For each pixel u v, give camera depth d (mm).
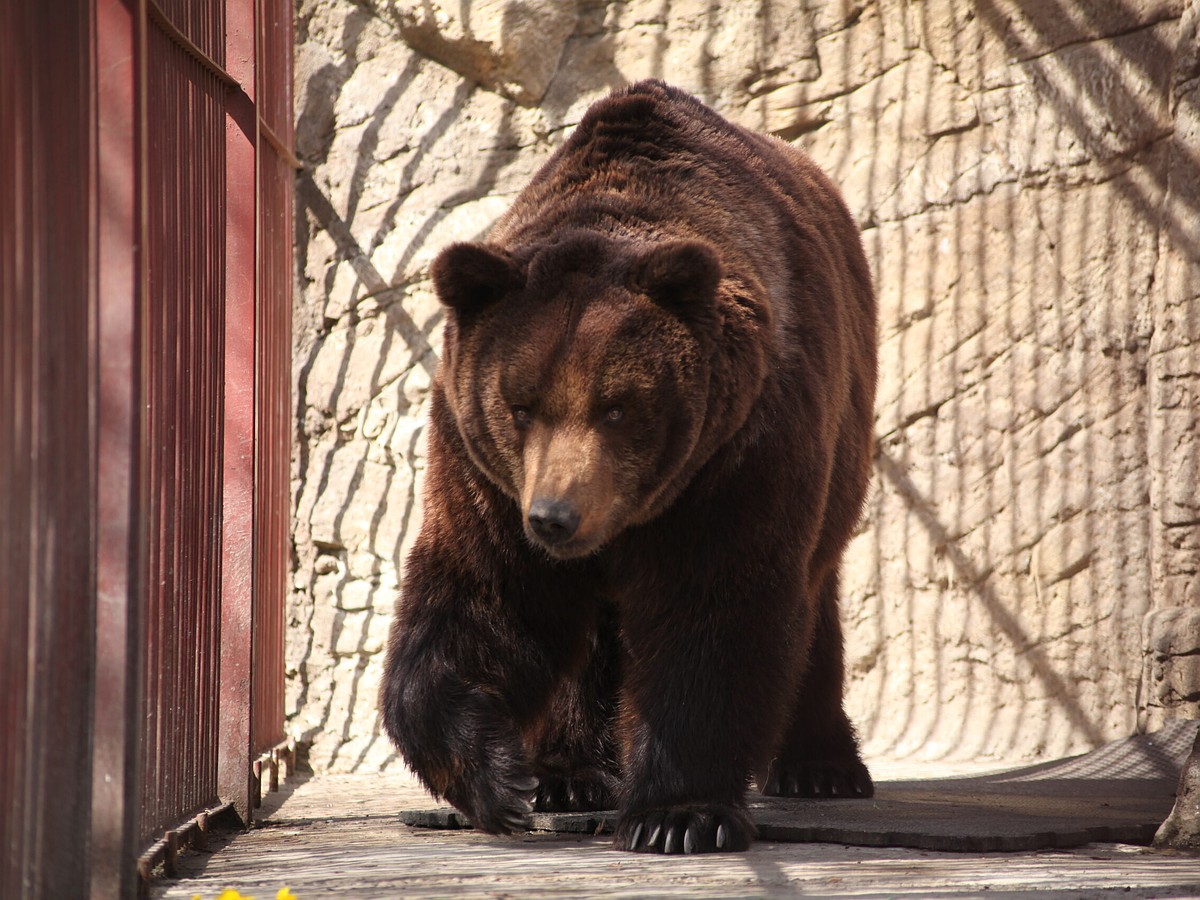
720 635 8203
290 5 13445
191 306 8242
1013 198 16250
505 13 17281
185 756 8242
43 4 5281
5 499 4980
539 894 6242
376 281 17609
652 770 8133
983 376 16281
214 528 8891
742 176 9336
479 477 8422
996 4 16406
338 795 11922
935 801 10641
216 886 6734
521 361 7770
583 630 9180
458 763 8312
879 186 16922
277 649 12688
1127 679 15258
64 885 5391
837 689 11281
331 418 17688
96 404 5664
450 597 8633
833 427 9000
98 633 5867
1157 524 15000
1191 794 8148
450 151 17688
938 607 16359
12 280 5016
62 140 5453
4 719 5031
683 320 7809
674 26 17453
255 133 9484
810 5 17172
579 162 9086
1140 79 15531
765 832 8438
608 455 7664
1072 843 8078
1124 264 15570
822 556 9523
